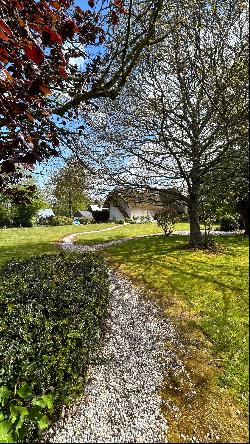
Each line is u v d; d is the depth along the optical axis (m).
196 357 3.65
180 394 3.04
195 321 4.59
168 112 7.66
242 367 3.33
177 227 20.77
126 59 4.21
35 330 2.99
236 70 5.86
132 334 4.41
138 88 8.13
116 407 2.87
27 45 1.95
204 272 6.98
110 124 7.95
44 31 2.13
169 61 7.00
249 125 5.60
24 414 2.26
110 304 5.61
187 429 2.59
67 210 42.41
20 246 12.20
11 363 2.54
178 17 5.02
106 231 19.56
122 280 7.05
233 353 3.63
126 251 10.42
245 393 2.94
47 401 2.43
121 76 4.21
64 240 14.66
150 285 6.49
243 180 8.10
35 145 2.58
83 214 48.53
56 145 3.06
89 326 3.54
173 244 11.30
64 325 3.22
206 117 7.96
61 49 2.74
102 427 2.62
